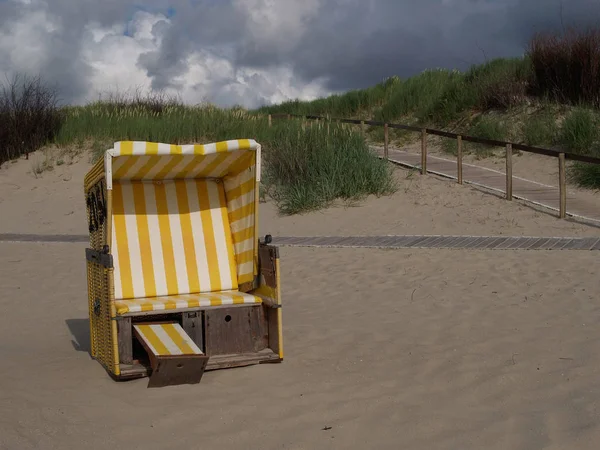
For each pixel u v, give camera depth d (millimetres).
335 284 9031
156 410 4660
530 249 10297
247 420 4492
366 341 6383
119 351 5461
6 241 13445
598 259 9406
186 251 6270
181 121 21203
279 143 17547
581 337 6168
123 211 6188
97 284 5809
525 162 18031
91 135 21172
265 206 15797
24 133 20625
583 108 19094
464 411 4609
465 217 13234
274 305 5738
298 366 5672
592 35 20000
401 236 12055
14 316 7945
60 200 17531
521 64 22609
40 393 4977
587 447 3959
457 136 15930
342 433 4281
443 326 6801
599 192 14938
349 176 15719
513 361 5594
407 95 25953
